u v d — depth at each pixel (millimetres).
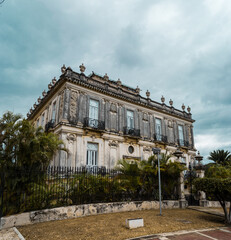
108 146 17641
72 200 8680
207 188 8320
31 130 9492
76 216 8062
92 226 6551
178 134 25250
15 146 9016
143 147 20469
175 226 6926
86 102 17500
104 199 9625
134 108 21234
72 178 8969
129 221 6418
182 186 12234
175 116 25641
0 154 8797
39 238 5344
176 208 11414
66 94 16391
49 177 8344
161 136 22781
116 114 19328
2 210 6453
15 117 9688
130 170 11070
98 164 16547
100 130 16938
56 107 17750
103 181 9742
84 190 8977
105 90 18812
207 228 6953
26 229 6164
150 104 22969
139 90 22844
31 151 8852
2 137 9094
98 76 21312
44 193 7742
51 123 17500
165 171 11703
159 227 6660
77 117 16438
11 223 6445
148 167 11344
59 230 6070
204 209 10977
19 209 7105
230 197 7949
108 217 8016
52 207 7855
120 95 19891
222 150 26438
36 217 7047
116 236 5535
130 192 10633
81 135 16203
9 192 6984
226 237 5840
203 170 13281
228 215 8211
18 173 7352
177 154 12938
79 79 17438
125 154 18734
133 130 19812
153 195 11320
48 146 9773
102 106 18516
